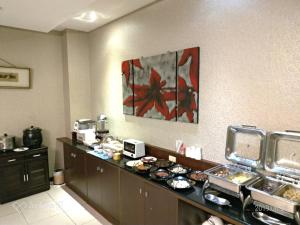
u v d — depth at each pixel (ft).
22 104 11.80
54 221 8.97
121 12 9.80
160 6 8.45
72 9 8.27
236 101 6.45
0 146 10.53
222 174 5.74
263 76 5.84
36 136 11.32
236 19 6.29
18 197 10.79
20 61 11.60
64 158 12.26
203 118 7.37
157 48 8.74
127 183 7.67
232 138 6.25
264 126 5.90
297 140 4.98
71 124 12.75
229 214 4.86
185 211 6.05
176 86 7.99
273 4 5.55
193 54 7.35
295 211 4.19
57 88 12.96
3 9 8.25
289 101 5.41
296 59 5.25
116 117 11.35
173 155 8.28
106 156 9.15
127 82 10.21
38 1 7.55
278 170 5.29
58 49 12.82
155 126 9.14
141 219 7.23
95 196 9.68
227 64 6.59
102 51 11.93
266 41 5.73
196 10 7.28
